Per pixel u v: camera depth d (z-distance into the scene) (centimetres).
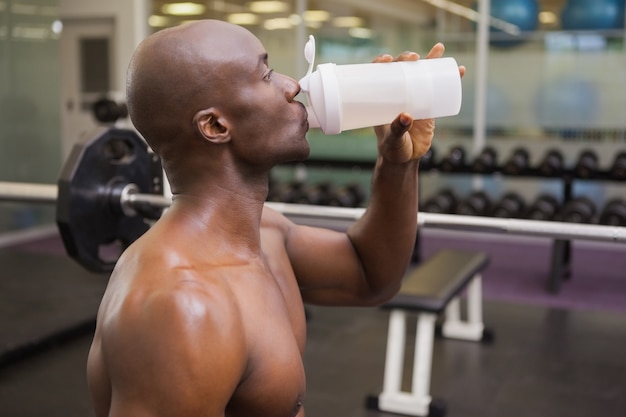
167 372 63
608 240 113
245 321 70
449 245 569
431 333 264
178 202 74
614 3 532
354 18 595
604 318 379
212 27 71
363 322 370
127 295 66
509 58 566
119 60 613
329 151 613
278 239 90
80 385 284
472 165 481
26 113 546
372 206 94
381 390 275
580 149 557
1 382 285
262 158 72
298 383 74
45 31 559
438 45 89
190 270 68
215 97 69
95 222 130
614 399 275
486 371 304
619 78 539
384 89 85
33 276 434
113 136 130
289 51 611
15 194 163
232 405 71
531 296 424
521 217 441
